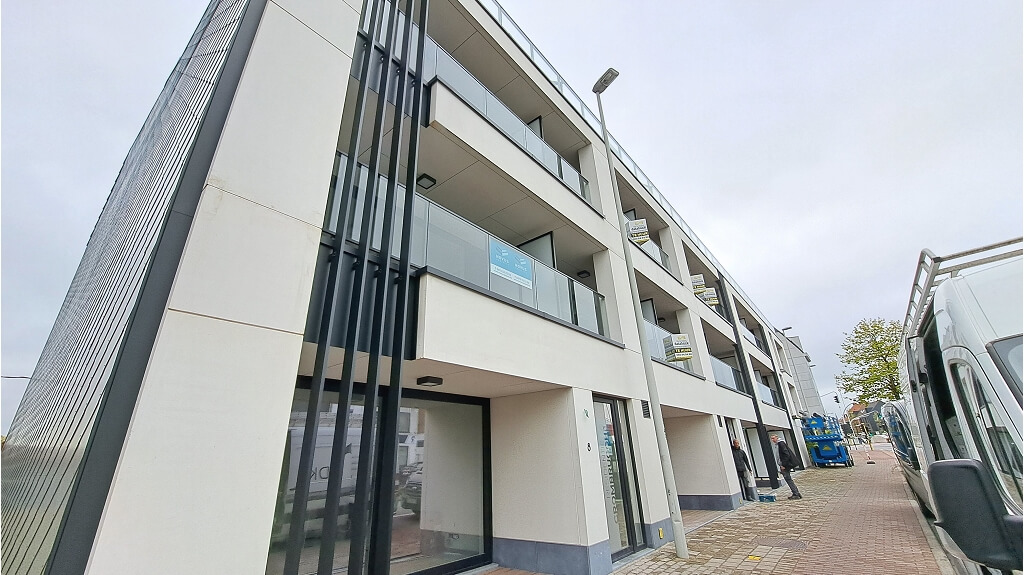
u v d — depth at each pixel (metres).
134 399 2.66
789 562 5.97
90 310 5.89
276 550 4.30
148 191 5.11
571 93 10.91
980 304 2.29
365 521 3.74
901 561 5.79
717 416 12.12
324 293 4.08
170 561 2.50
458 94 6.36
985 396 2.16
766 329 26.12
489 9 8.52
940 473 1.56
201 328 2.96
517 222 8.33
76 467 2.63
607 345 7.84
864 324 23.59
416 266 4.89
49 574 2.16
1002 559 1.37
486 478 6.68
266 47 4.05
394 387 4.29
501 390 6.48
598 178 10.27
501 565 6.20
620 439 7.63
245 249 3.36
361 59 5.36
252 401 3.08
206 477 2.75
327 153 4.19
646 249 11.97
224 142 3.48
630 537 6.96
